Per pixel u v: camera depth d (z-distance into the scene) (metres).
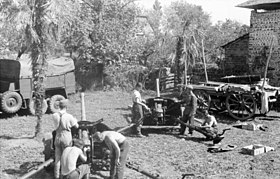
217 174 10.29
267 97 18.47
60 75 20.83
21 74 18.70
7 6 13.30
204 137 14.69
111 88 29.75
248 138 14.78
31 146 12.97
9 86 19.02
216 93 19.14
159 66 31.34
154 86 30.75
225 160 11.70
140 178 9.80
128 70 30.33
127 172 10.33
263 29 26.52
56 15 13.66
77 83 29.17
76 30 27.56
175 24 25.00
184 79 25.45
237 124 17.22
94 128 10.36
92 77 29.75
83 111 12.46
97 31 29.12
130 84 30.34
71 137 9.22
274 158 11.98
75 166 8.09
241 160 11.71
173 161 11.47
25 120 17.86
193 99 14.87
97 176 9.57
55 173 9.16
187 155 12.16
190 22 24.66
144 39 33.09
